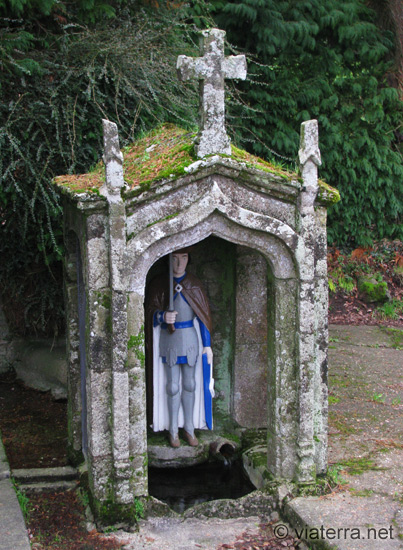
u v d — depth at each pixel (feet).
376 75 30.25
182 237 10.89
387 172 30.45
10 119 17.71
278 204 11.23
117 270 10.49
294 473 11.86
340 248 30.78
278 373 11.71
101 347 10.81
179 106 19.48
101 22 19.48
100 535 10.81
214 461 14.17
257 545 10.57
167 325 13.43
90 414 10.94
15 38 17.19
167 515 11.29
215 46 10.46
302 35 27.66
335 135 28.81
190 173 10.52
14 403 18.72
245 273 14.12
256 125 28.25
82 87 18.56
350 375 19.66
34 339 20.89
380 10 30.17
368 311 27.48
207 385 13.79
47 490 12.63
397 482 12.22
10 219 18.61
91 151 18.66
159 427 14.02
